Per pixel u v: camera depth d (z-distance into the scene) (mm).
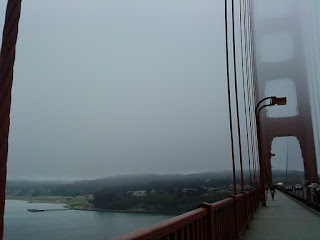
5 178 1227
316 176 75375
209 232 3945
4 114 1275
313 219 11047
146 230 1990
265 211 14391
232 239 6105
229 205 6074
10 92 1330
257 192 17938
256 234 7996
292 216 12086
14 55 1376
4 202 1206
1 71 1312
